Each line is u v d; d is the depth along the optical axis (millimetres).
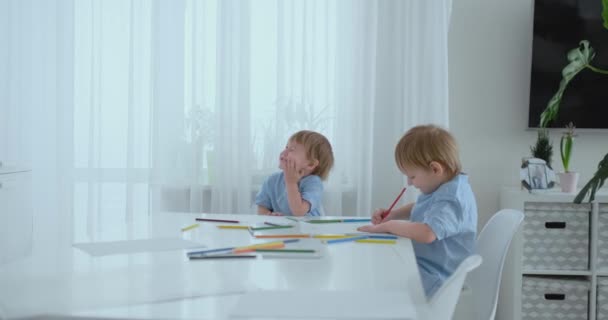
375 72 2289
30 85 2352
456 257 1344
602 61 2275
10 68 2334
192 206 2316
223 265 889
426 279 1304
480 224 2400
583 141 2367
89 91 2381
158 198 2309
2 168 1916
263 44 2324
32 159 2365
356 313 630
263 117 2326
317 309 644
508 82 2385
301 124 2281
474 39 2395
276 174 1993
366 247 1076
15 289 726
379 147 2316
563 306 2066
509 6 2377
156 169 2299
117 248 1026
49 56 2363
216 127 2299
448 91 2404
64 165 2340
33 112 2363
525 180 2090
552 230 2078
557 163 2381
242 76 2281
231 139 2283
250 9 2299
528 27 2371
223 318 610
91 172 2348
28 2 2340
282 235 1207
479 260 804
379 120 2312
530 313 2084
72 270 841
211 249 1025
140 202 2344
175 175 2328
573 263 2072
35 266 871
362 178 2268
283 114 2289
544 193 2062
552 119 2326
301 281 786
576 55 2266
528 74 2373
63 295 698
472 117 2404
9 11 2326
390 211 1535
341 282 785
